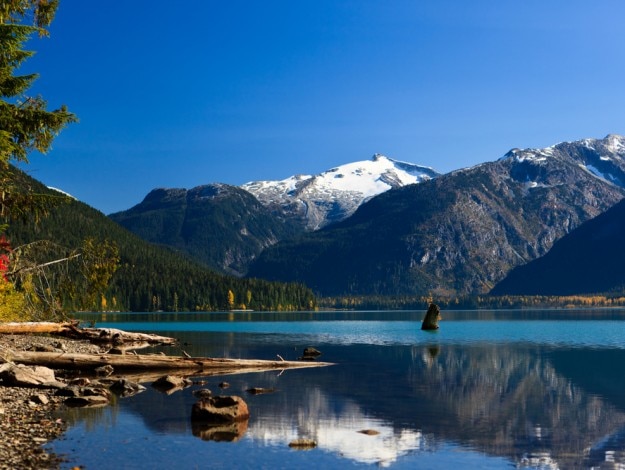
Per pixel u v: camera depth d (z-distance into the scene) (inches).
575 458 722.8
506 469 677.9
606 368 1712.6
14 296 1860.2
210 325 5098.4
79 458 679.7
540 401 1131.3
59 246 1818.4
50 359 1453.0
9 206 1253.7
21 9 1111.6
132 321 5984.3
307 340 3029.0
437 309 4340.6
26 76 1117.1
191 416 922.7
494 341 2994.6
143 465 663.1
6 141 1079.0
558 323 5644.7
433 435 837.2
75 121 1161.4
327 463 689.0
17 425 828.6
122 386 1208.8
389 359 1974.7
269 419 935.7
